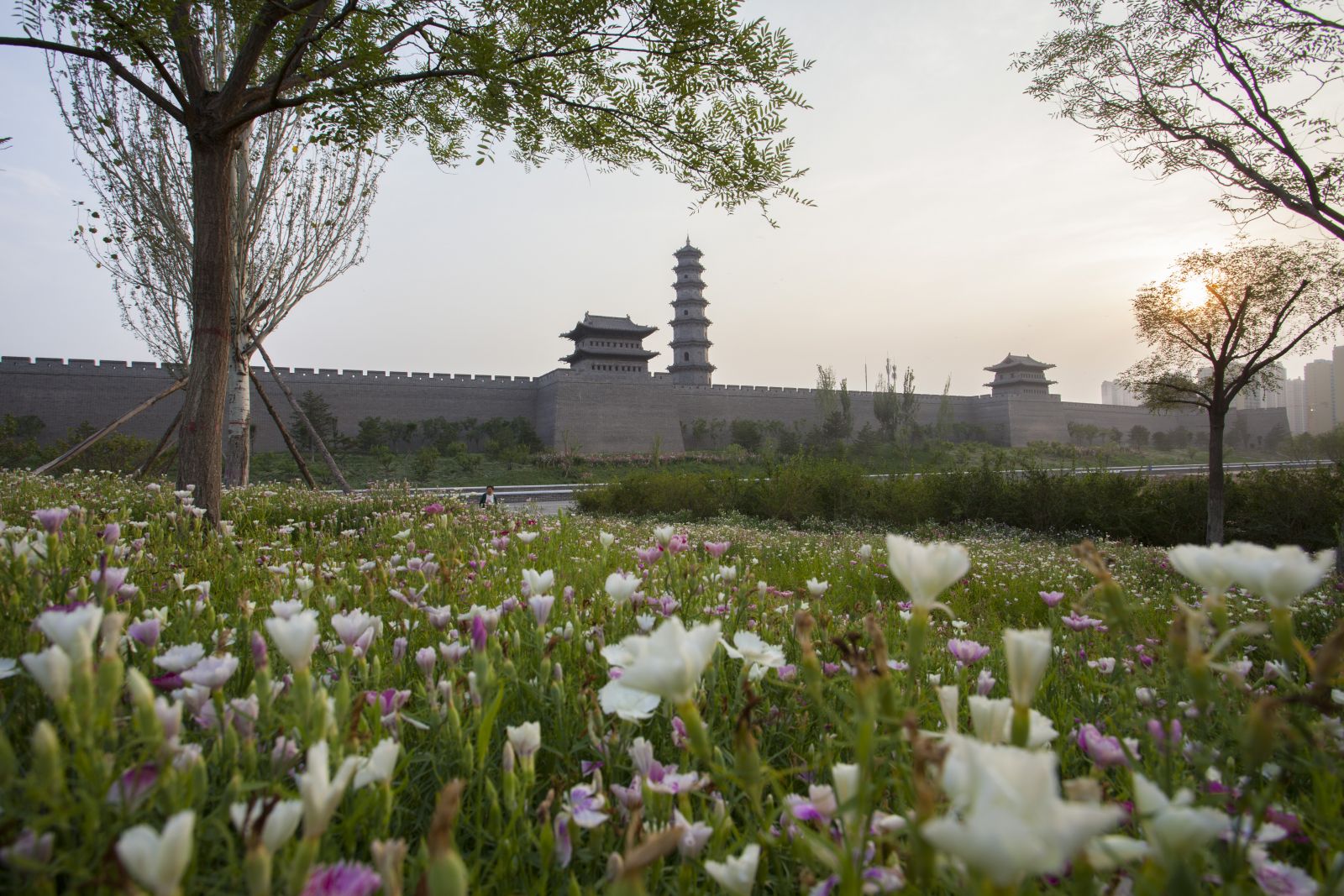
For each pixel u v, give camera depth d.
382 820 1.13
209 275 6.08
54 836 0.90
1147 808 0.73
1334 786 1.19
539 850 1.16
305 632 1.07
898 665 1.90
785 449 51.34
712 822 1.20
